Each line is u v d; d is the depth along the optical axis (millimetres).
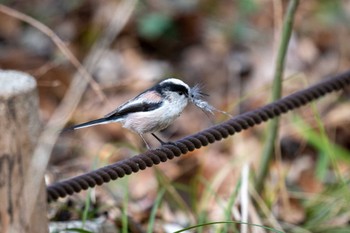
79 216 8742
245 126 6945
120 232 8711
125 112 6867
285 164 11625
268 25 15727
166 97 6859
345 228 9219
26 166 5094
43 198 5379
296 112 12445
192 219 9336
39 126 5180
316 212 9805
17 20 15547
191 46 15320
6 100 4898
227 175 10461
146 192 10258
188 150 6426
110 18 15250
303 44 14898
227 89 14031
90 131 12047
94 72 14219
